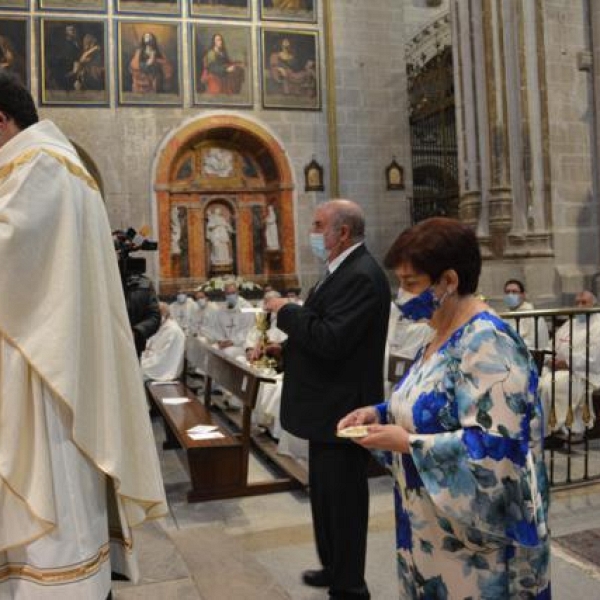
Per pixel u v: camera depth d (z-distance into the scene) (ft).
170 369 28.50
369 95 53.88
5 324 5.85
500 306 34.01
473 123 36.81
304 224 52.54
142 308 17.28
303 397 9.87
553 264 34.71
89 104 48.85
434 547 5.95
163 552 10.43
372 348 9.78
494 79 35.35
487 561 5.76
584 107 35.81
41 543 5.90
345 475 9.66
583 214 35.53
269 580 10.25
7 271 5.82
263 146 52.08
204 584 10.09
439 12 58.39
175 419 18.94
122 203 49.26
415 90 54.39
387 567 11.80
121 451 6.47
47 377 5.84
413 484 6.06
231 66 51.37
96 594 6.05
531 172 34.83
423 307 6.16
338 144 53.06
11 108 6.59
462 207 37.60
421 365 6.34
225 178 53.11
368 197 53.47
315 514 10.16
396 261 6.07
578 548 11.98
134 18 49.65
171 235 51.13
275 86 52.29
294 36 52.70
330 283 9.85
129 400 6.88
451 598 5.85
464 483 5.40
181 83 50.44
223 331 38.60
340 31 53.52
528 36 35.06
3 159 6.40
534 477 5.60
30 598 5.87
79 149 48.55
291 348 10.28
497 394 5.43
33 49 48.03
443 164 50.96
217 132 51.75
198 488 16.07
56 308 6.02
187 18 50.60
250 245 53.52
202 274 52.06
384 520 14.23
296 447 18.45
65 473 6.04
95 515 6.29
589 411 16.16
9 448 5.82
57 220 6.21
